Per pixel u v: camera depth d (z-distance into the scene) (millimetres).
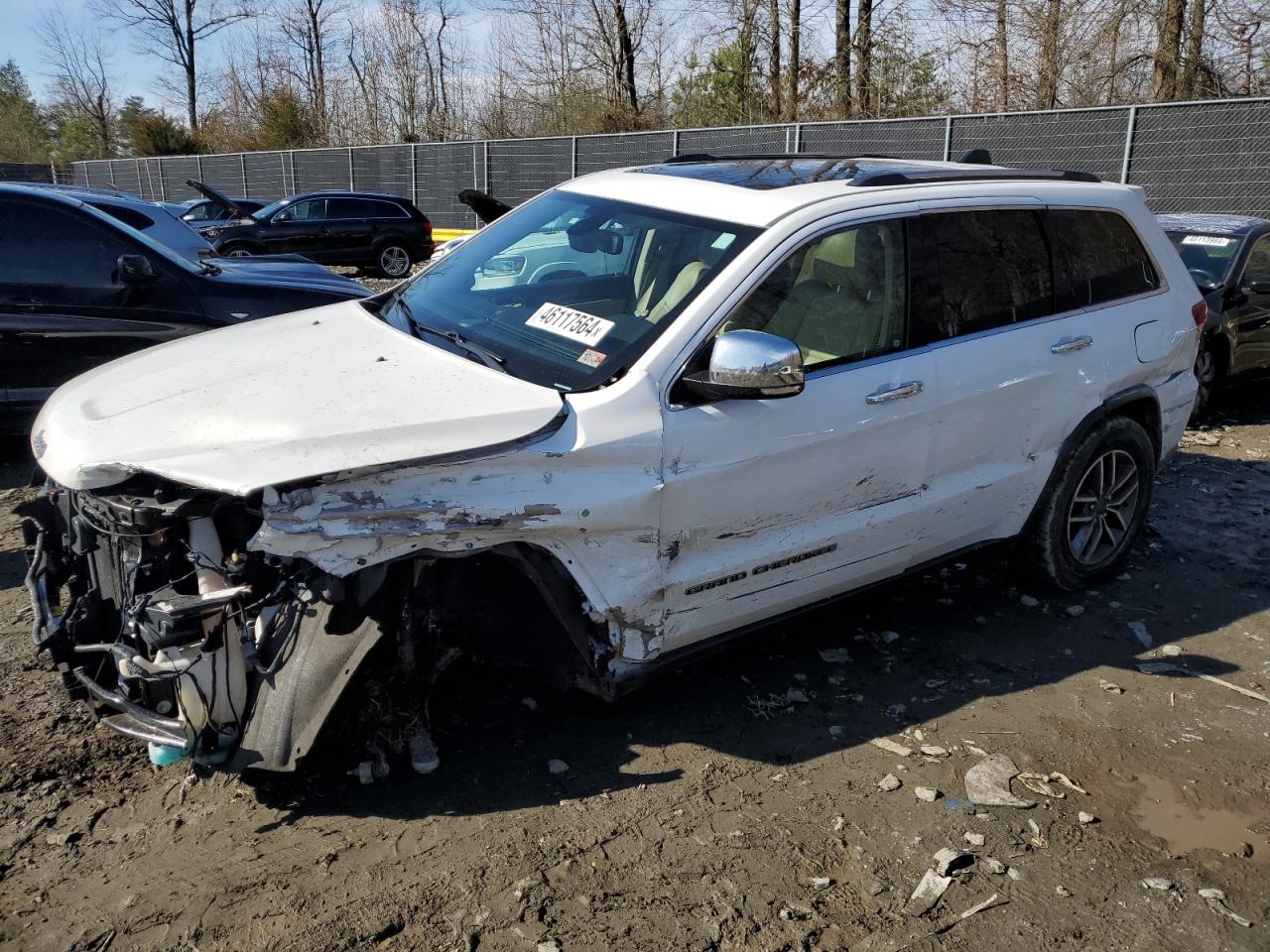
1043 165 15578
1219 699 4020
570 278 3814
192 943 2562
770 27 26516
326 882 2791
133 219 9320
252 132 44719
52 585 3479
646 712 3746
